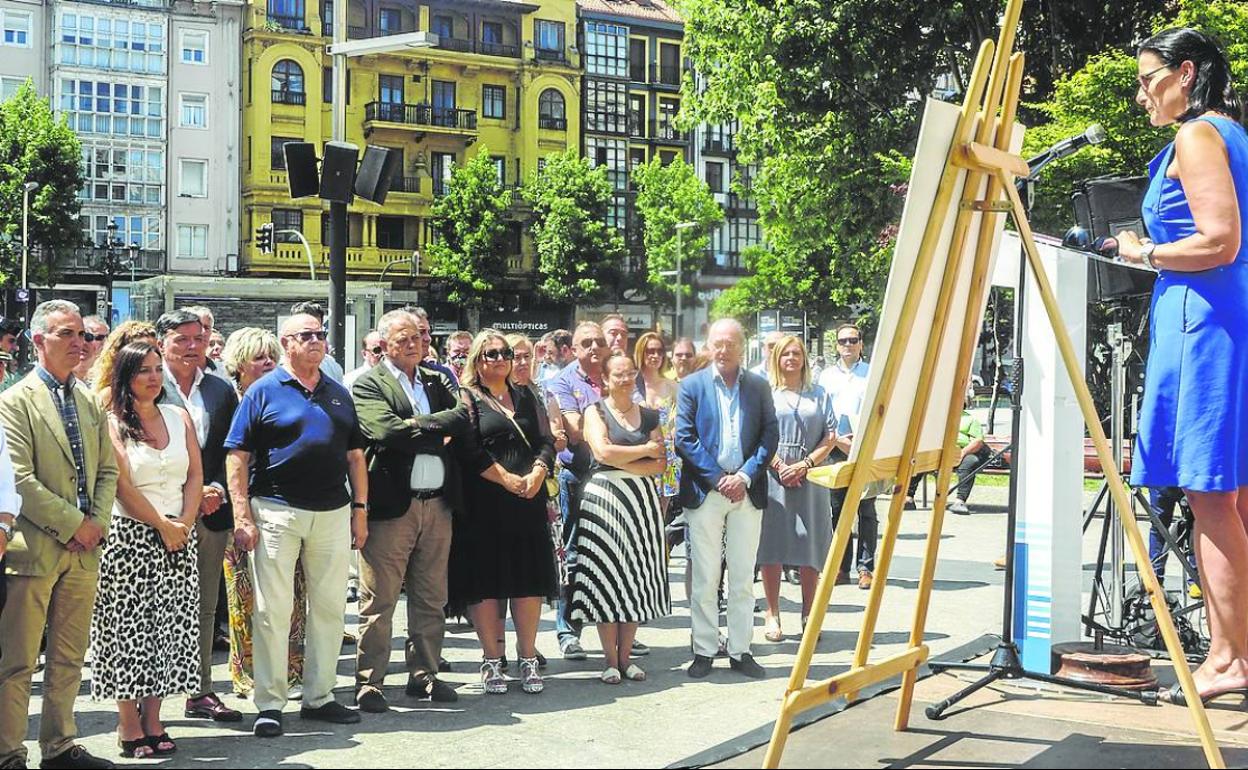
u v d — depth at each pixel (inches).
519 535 231.8
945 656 211.2
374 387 226.7
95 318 297.3
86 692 243.1
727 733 200.4
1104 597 241.6
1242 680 169.9
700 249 2046.0
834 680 135.9
